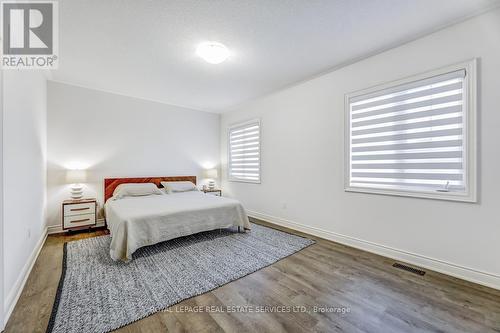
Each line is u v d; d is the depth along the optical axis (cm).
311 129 345
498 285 192
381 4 187
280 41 242
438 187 226
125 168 422
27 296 180
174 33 225
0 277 145
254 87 381
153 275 216
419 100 238
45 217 331
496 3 187
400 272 225
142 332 144
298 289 195
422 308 169
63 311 161
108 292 186
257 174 454
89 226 351
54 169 351
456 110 215
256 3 185
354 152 295
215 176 520
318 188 336
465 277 209
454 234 216
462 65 207
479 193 201
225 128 548
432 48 227
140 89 390
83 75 329
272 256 263
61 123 357
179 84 366
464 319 158
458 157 214
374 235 274
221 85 371
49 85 347
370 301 178
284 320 156
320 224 333
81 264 238
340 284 203
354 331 146
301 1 183
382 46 253
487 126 197
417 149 240
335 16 202
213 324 152
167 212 282
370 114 278
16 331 144
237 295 186
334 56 275
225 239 321
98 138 392
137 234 254
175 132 488
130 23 209
